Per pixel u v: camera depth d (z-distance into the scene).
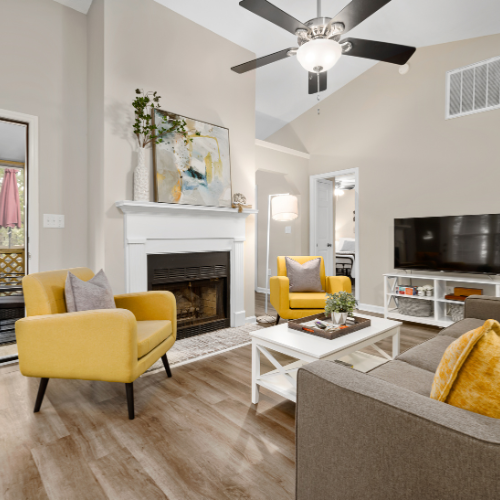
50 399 2.07
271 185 5.79
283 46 3.74
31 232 2.83
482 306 2.22
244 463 1.49
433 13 3.23
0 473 1.42
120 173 2.83
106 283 2.26
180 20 3.24
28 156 2.83
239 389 2.22
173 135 3.12
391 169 4.41
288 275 3.69
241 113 3.77
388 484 0.80
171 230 3.07
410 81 4.23
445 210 3.96
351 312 2.25
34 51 2.83
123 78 2.85
